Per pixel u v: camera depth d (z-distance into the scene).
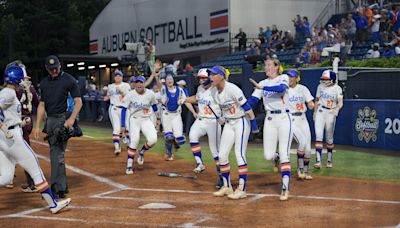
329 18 15.04
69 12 33.59
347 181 8.32
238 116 7.23
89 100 24.84
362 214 6.14
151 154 12.09
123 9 20.67
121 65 21.36
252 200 7.07
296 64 14.92
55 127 7.27
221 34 15.34
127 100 9.55
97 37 23.28
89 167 10.27
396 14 15.80
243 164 7.20
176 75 17.02
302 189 7.75
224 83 7.09
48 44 33.16
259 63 15.21
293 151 11.98
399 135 11.88
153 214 6.37
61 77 7.32
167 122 10.82
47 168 10.32
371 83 13.79
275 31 14.47
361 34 15.55
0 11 33.78
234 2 14.47
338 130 13.54
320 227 5.59
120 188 8.15
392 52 15.41
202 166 9.43
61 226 5.91
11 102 6.29
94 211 6.61
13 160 6.55
